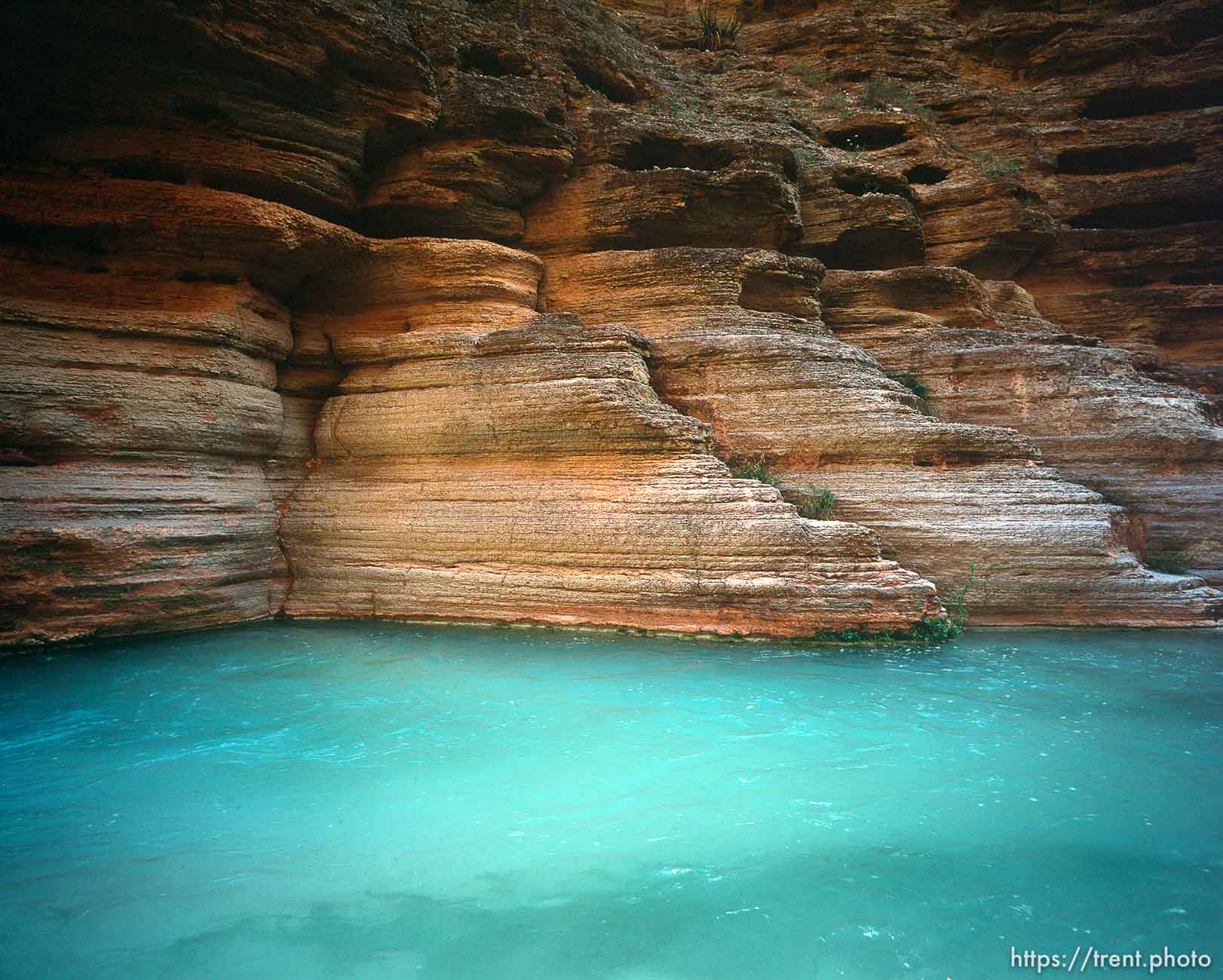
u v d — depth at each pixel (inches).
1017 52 880.9
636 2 895.7
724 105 712.4
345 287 556.7
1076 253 764.0
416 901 188.2
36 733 298.8
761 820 229.1
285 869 201.6
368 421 530.6
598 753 279.7
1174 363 711.7
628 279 573.6
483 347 509.4
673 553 450.3
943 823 227.9
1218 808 238.1
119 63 436.1
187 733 299.1
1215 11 839.1
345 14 479.8
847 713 322.3
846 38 852.0
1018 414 560.4
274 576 518.3
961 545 478.0
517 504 482.9
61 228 452.8
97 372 440.8
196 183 469.4
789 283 592.4
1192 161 799.1
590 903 187.8
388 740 293.3
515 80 573.0
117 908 184.2
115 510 428.1
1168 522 539.5
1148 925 180.5
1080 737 297.7
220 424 473.7
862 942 173.8
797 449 510.6
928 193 722.2
